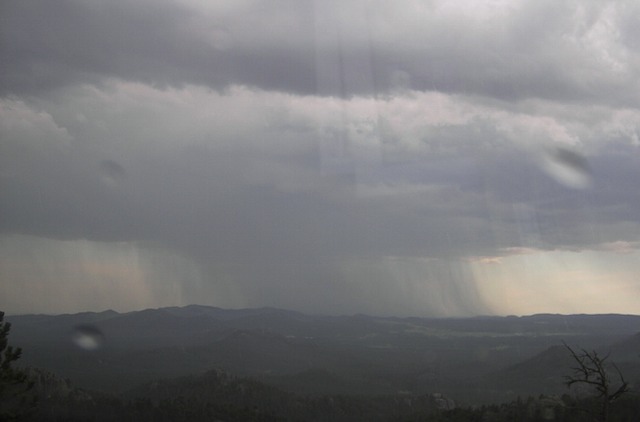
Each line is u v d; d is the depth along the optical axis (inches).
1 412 693.9
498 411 897.5
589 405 796.0
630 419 737.6
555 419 809.5
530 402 871.1
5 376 699.4
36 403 752.3
